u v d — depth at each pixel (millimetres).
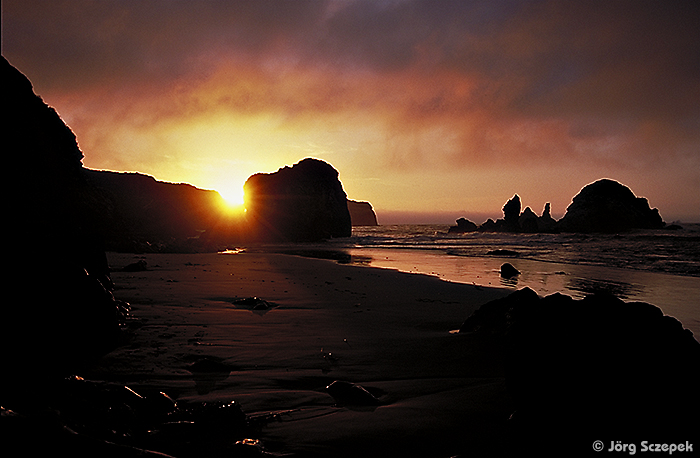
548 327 4098
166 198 68812
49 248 6258
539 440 3443
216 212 69938
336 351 5977
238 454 2955
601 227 71688
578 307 4184
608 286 14531
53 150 19594
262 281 13602
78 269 5719
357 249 38156
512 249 34938
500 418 3844
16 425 2264
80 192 23297
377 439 3385
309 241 57031
